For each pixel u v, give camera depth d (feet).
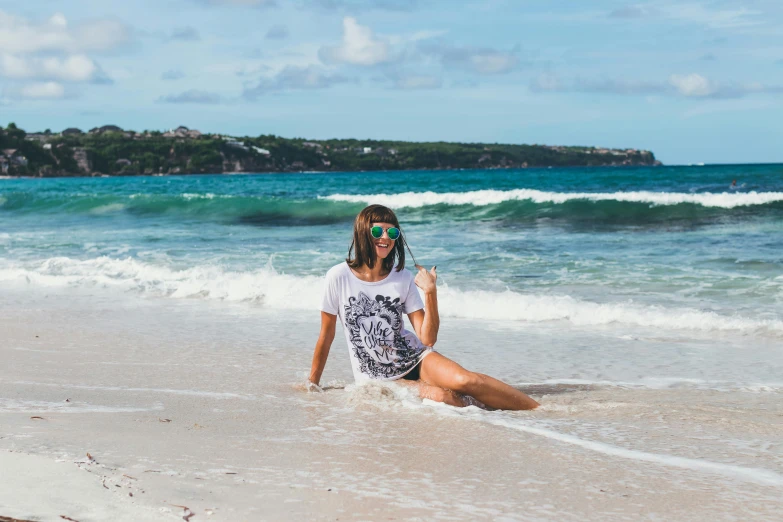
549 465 9.77
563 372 17.62
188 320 25.20
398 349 14.19
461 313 26.13
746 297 27.94
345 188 139.95
